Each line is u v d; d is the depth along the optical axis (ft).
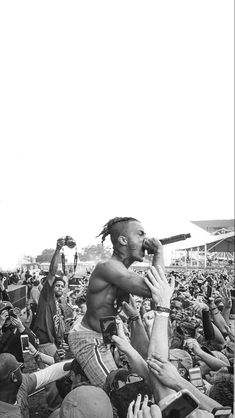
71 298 11.25
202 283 16.78
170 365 4.70
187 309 9.61
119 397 5.05
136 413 4.05
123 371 5.43
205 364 7.98
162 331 4.80
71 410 4.14
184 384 4.67
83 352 6.55
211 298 10.71
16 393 5.86
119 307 6.53
